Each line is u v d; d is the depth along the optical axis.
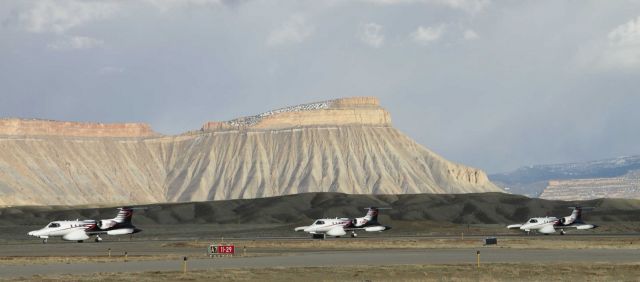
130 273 79.19
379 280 72.75
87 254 116.06
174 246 141.12
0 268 88.31
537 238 159.38
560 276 75.06
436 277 75.12
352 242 147.12
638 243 134.62
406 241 148.88
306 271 80.69
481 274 77.44
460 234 192.00
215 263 93.44
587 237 163.75
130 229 165.50
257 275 77.25
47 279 74.00
